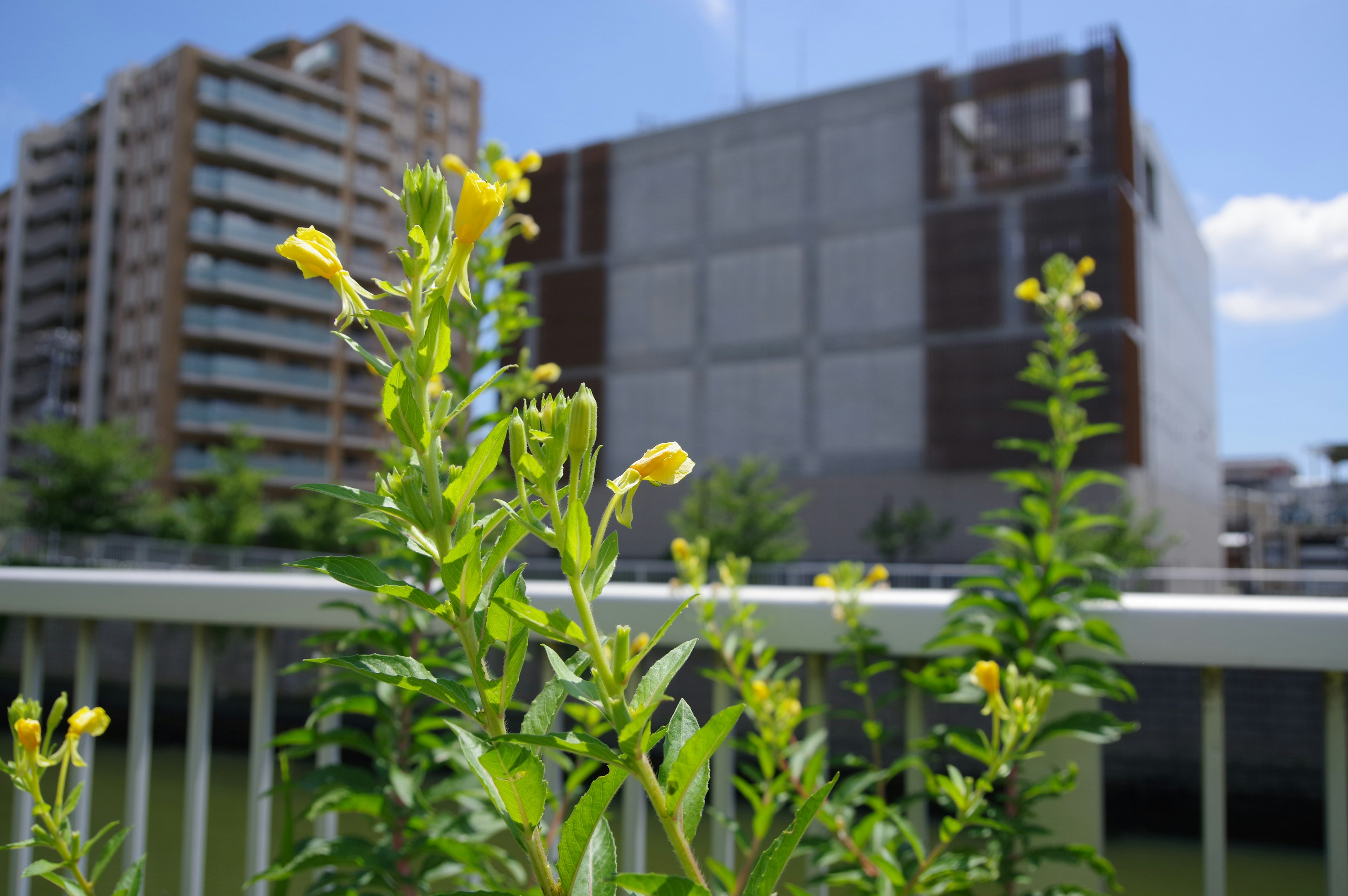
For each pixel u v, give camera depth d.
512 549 0.76
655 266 38.03
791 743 1.78
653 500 35.97
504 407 1.98
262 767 1.83
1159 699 10.91
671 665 0.72
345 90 47.97
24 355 48.56
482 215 0.79
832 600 1.73
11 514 25.59
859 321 33.88
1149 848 9.87
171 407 40.50
